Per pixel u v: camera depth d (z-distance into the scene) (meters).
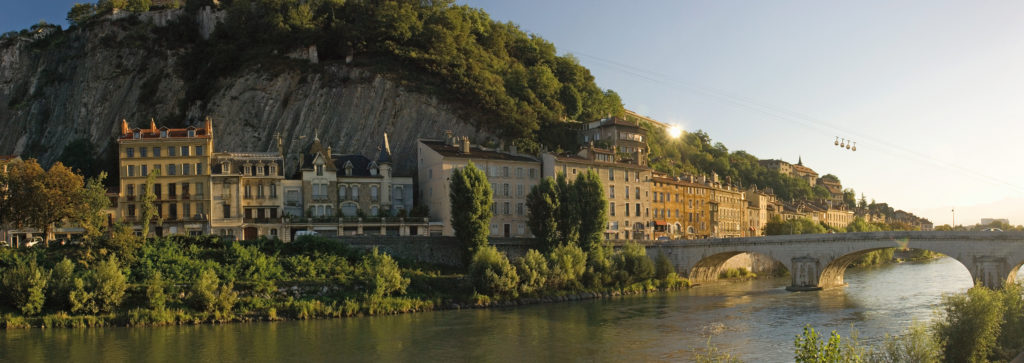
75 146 128.75
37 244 77.69
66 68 149.88
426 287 79.50
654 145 166.00
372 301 72.19
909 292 89.75
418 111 126.12
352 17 140.62
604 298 85.44
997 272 77.19
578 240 94.44
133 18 147.25
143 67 138.88
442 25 143.75
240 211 95.88
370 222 100.38
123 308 65.69
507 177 108.06
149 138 95.56
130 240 73.44
